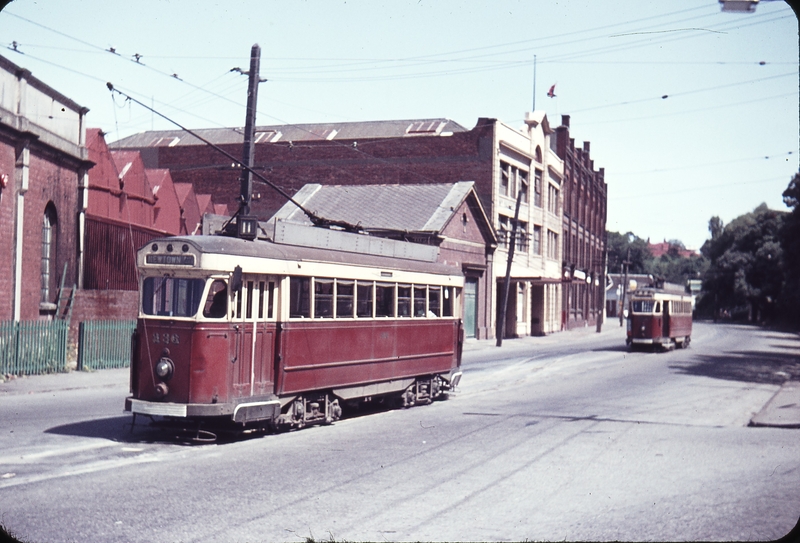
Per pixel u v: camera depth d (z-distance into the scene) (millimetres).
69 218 23906
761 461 10867
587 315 74875
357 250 15250
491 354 34438
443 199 40000
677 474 9898
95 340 21766
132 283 27719
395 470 9891
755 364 30359
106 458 10250
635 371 26500
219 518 7410
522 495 8609
